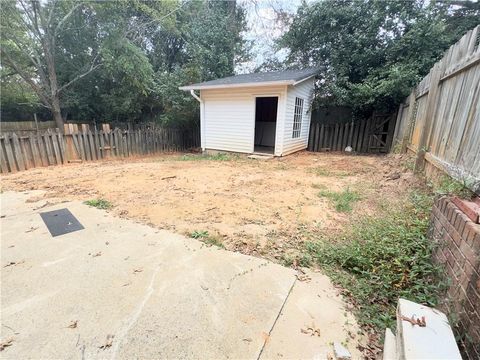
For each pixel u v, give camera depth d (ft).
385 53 29.76
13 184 15.48
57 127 33.04
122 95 36.17
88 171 19.52
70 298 5.93
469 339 4.26
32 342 4.79
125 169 20.39
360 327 5.26
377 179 16.70
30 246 8.26
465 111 8.84
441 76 11.78
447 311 5.14
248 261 7.52
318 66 34.27
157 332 5.03
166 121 34.81
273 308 5.71
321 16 32.17
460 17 31.22
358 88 28.96
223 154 28.45
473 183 6.84
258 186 15.52
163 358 4.52
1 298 5.90
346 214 10.96
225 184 15.96
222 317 5.43
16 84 37.60
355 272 7.11
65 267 7.13
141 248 8.17
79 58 35.12
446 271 5.79
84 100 36.68
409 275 6.55
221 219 10.53
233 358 4.54
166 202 12.51
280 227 9.79
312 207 11.87
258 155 27.09
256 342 4.85
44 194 13.60
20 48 29.12
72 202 12.36
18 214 10.84
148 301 5.86
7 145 18.72
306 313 5.59
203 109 29.22
